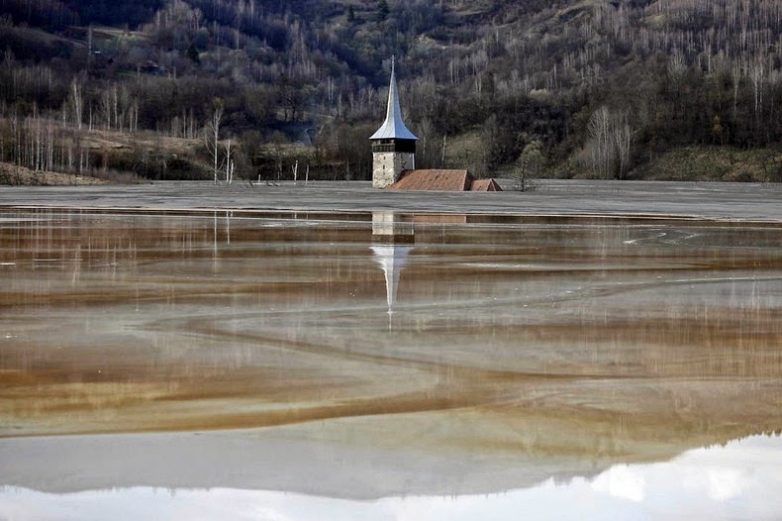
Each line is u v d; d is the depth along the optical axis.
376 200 108.44
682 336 22.97
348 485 12.85
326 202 101.62
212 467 13.38
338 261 40.12
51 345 21.20
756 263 40.25
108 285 31.84
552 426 15.31
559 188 170.75
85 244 47.19
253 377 18.22
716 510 12.23
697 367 19.56
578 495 12.59
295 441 14.45
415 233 56.97
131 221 65.88
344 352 20.64
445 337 22.52
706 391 17.61
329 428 15.11
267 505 12.13
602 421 15.63
